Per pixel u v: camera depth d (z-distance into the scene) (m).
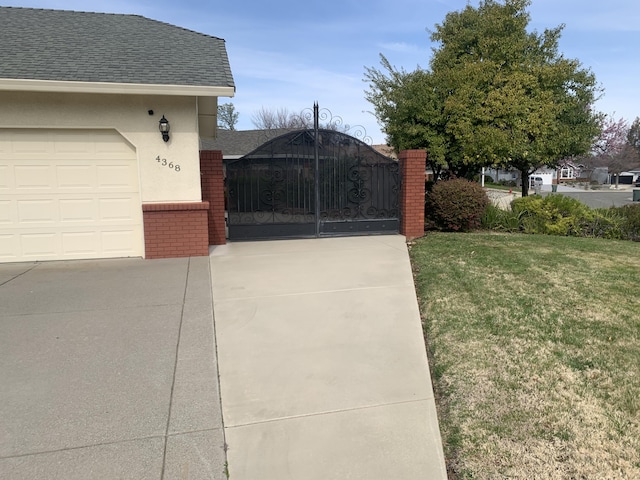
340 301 5.39
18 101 7.18
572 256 7.51
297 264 7.24
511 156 13.71
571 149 15.88
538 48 15.17
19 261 7.54
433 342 4.23
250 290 5.82
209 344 4.20
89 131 7.58
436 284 5.89
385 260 7.49
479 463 2.62
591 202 26.44
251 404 3.25
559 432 2.83
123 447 2.73
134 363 3.79
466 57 14.53
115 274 6.68
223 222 9.16
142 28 9.35
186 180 7.88
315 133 9.69
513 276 6.15
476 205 10.55
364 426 3.01
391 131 14.41
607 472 2.48
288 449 2.78
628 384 3.31
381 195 10.21
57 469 2.52
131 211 7.87
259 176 9.53
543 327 4.36
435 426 3.01
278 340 4.32
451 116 13.30
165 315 4.91
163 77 7.42
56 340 4.22
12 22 8.62
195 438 2.85
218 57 8.48
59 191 7.58
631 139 47.94
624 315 4.64
